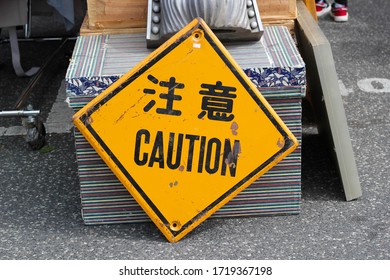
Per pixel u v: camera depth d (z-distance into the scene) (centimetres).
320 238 294
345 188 318
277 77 286
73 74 289
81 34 329
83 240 297
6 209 325
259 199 303
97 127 282
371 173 343
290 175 300
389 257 281
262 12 330
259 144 284
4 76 479
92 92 289
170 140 283
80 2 462
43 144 383
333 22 556
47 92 452
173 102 281
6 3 423
